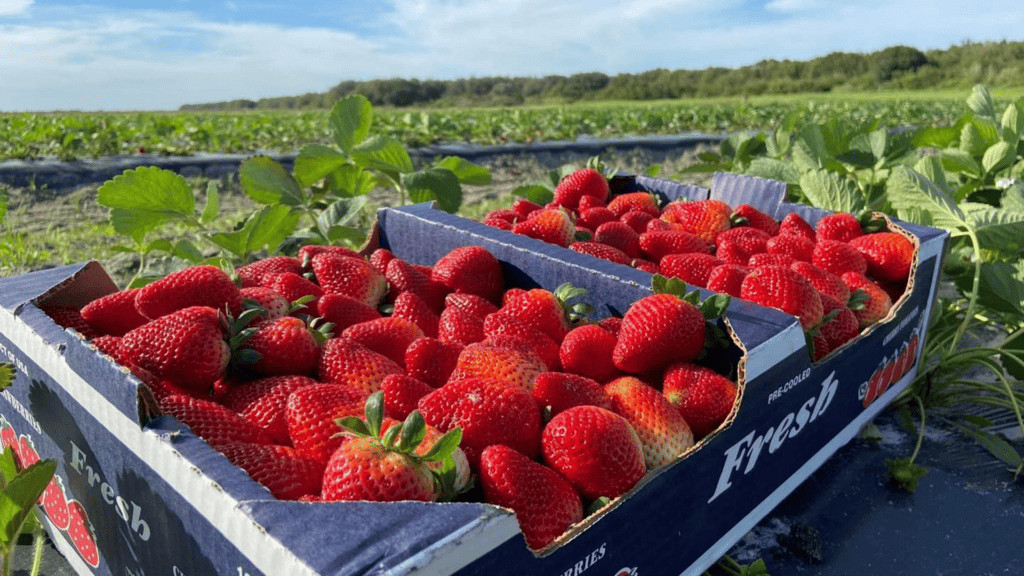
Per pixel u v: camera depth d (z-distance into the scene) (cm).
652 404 28
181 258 58
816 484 41
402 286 42
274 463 24
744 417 30
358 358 30
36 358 29
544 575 21
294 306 36
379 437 21
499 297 43
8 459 33
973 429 47
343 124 79
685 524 28
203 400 27
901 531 38
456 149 215
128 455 24
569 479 25
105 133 183
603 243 47
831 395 37
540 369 30
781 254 46
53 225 119
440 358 30
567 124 303
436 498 21
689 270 41
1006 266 54
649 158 236
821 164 75
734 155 101
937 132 88
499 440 25
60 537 33
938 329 58
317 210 84
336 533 17
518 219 54
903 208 61
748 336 30
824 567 35
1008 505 40
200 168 170
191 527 21
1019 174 82
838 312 37
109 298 35
